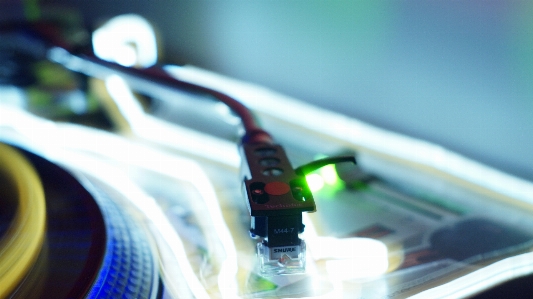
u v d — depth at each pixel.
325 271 0.37
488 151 0.46
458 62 0.47
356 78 0.52
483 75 0.46
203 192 0.43
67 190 0.41
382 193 0.44
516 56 0.44
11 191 0.39
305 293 0.36
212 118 0.52
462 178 0.45
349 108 0.53
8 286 0.34
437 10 0.47
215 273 0.37
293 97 0.56
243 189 0.38
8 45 0.58
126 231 0.39
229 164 0.46
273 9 0.55
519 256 0.39
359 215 0.42
